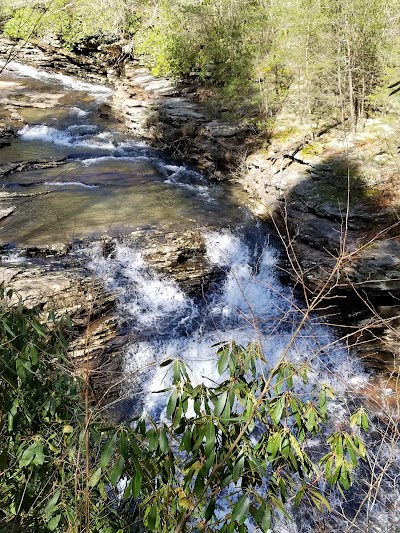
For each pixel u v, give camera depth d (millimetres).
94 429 2123
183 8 13086
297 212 7629
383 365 5645
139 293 6488
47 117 12703
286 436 1939
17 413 2271
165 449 1807
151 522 1848
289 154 8570
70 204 8266
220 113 10680
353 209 7160
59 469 2188
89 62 16391
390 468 4227
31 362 2217
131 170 9945
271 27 10227
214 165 9844
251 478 1962
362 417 2020
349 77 8258
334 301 6566
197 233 7664
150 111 11680
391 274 6008
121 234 7391
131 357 5809
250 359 2008
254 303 6852
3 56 17375
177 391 1881
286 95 9875
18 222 7531
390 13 8594
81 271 6410
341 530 3840
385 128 8469
